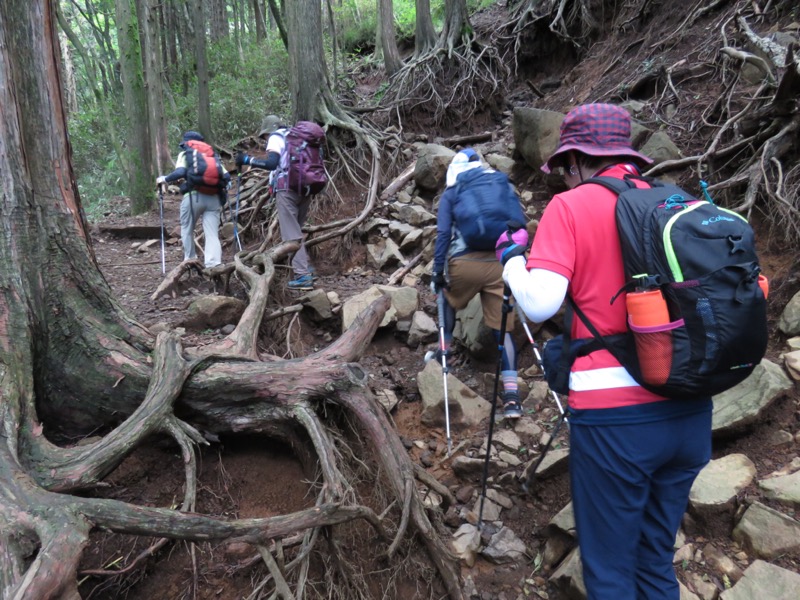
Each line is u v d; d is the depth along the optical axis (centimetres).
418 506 271
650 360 160
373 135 786
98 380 298
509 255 200
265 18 1633
